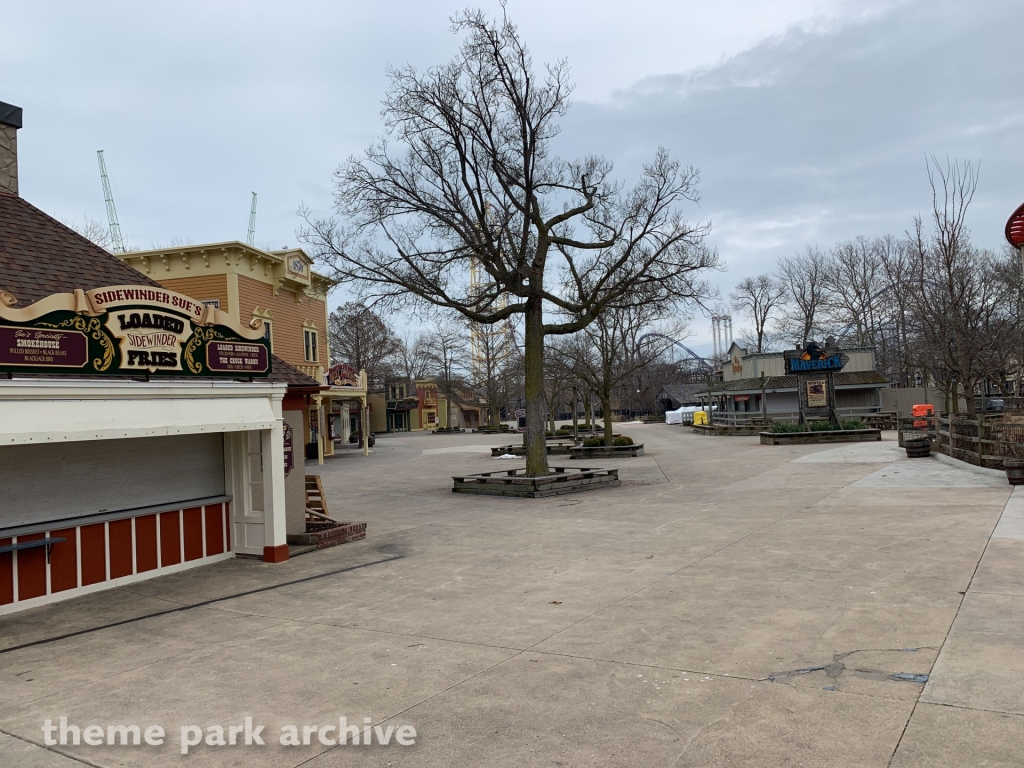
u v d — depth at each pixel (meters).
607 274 19.61
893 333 63.94
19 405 7.30
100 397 8.09
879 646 5.43
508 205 20.11
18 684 5.66
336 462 32.19
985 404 47.34
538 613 6.99
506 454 33.22
